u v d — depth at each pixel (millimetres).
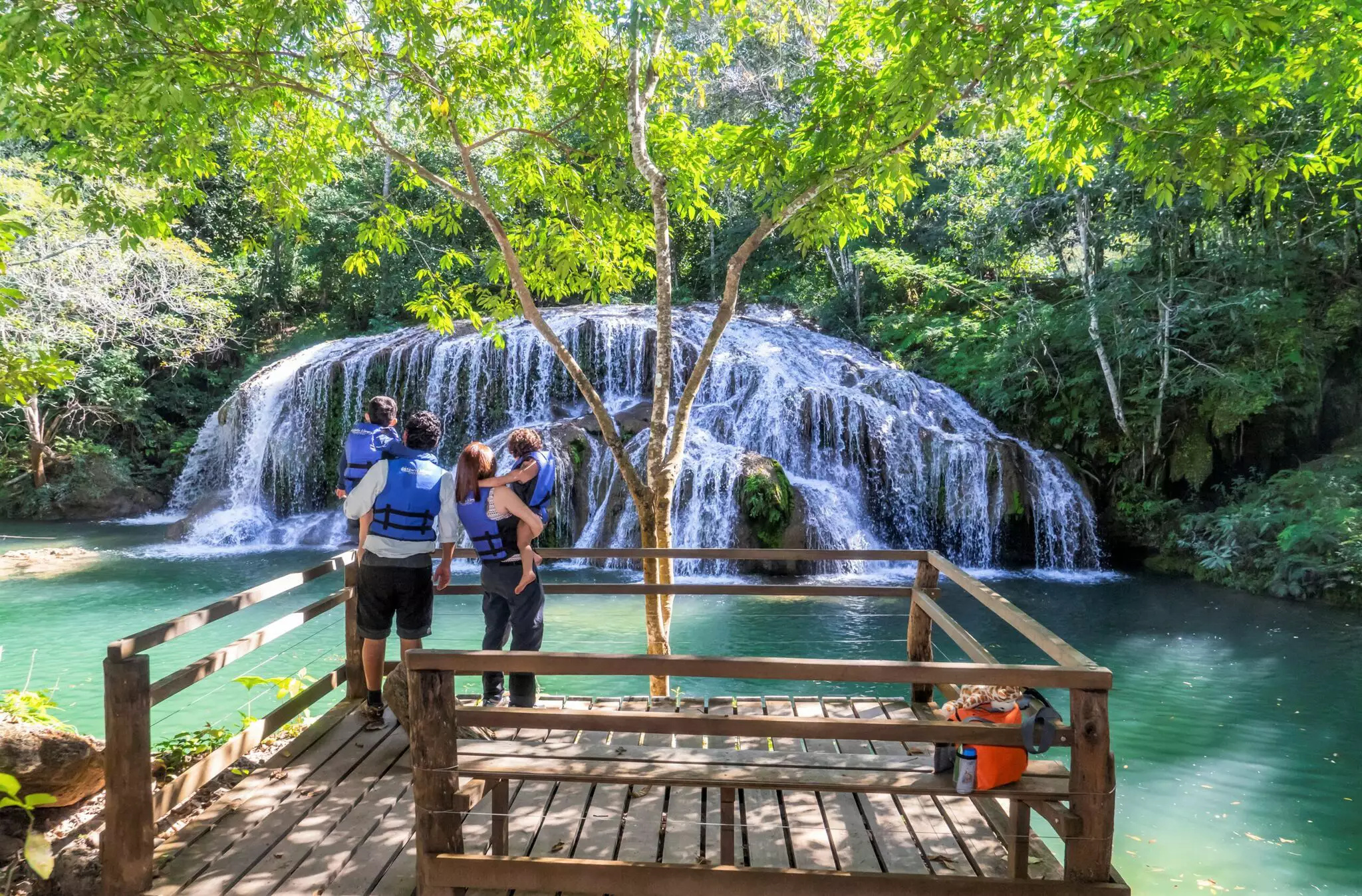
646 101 6016
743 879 3121
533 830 3723
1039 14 4539
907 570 15250
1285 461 16609
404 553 4629
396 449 4645
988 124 4898
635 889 3143
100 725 7094
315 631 10445
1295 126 12414
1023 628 3492
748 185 6293
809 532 15203
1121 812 5816
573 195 6809
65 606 11930
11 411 23422
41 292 20016
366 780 4258
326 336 28797
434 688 3203
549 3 5336
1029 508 16328
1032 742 3014
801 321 24781
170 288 23453
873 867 3436
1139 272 17734
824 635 10391
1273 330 15867
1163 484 17203
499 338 6684
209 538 18328
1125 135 5332
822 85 5754
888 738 3053
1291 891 4758
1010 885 3049
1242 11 4227
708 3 6125
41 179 20328
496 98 6262
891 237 24266
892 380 19219
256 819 3879
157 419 25688
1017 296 21031
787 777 3166
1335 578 12680
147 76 4590
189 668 3656
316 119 6281
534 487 4680
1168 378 16438
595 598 12352
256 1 4941
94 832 3965
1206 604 12609
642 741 4828
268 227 27328
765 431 17797
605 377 20641
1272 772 6473
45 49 4562
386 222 6867
